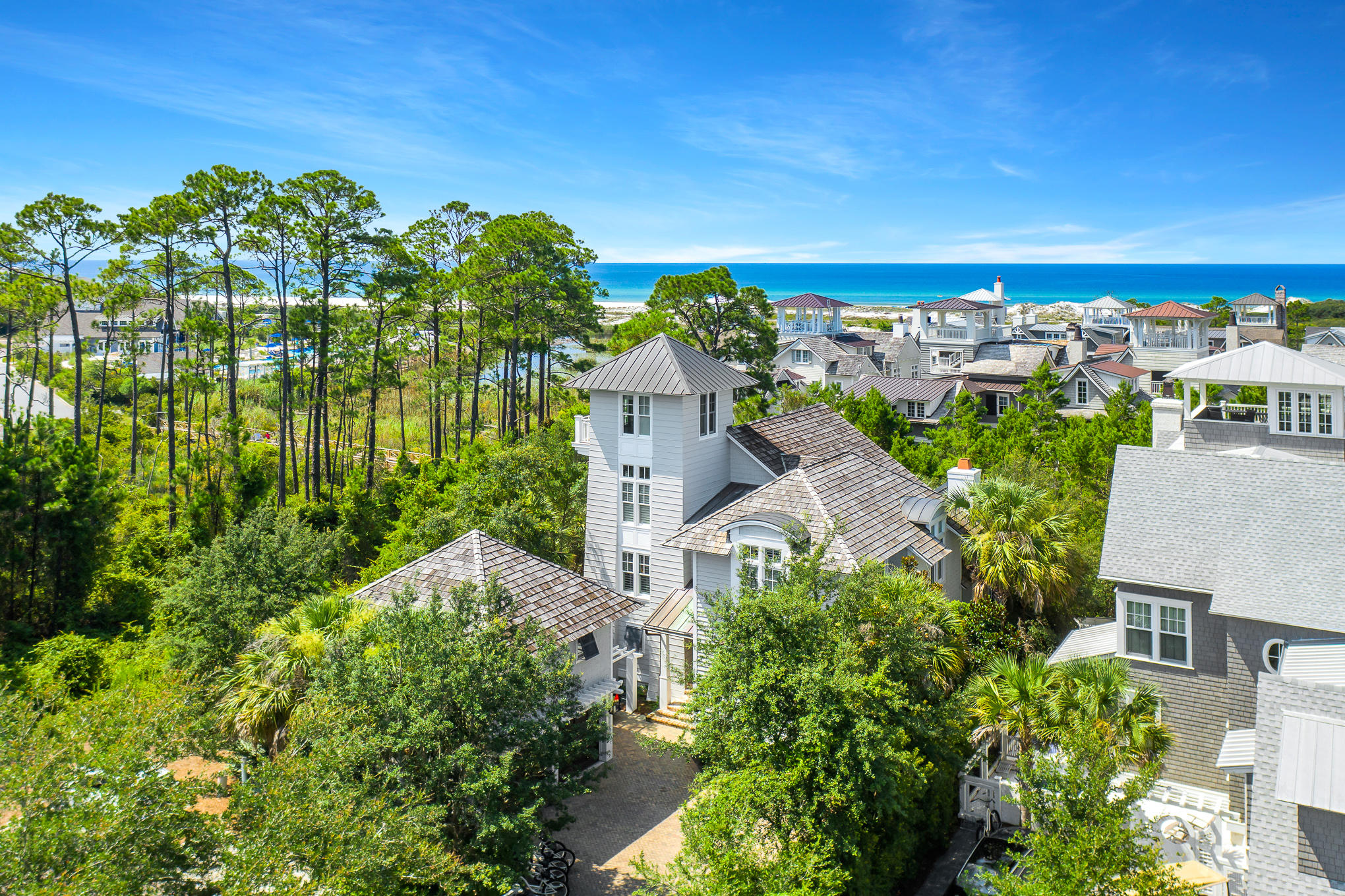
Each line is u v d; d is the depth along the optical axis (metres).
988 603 29.83
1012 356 91.56
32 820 13.29
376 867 14.78
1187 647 23.42
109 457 61.62
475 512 37.75
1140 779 16.28
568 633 25.81
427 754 17.78
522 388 78.00
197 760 25.22
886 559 28.22
